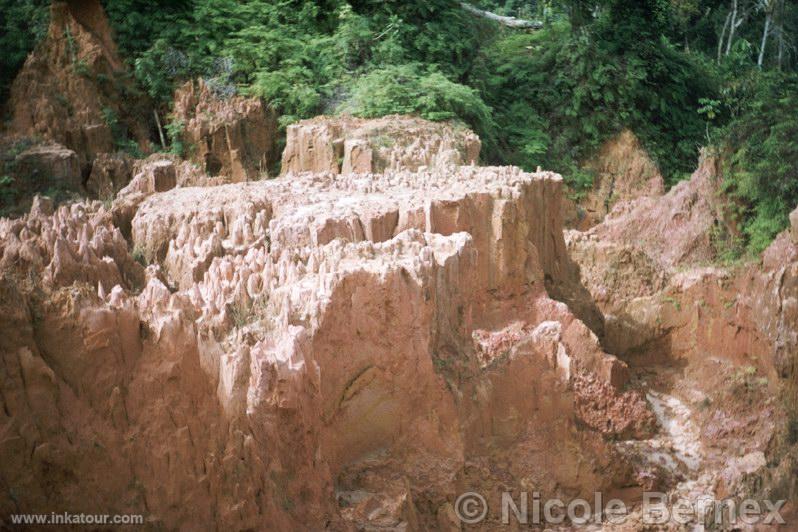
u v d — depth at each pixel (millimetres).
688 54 32500
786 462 14117
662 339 18516
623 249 20031
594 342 16297
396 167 20125
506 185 16859
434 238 13773
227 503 9477
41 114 22094
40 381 8758
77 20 24062
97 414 9109
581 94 28828
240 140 23375
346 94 24641
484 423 13141
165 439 9211
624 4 30406
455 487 12203
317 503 10516
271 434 10180
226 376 10062
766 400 16062
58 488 8688
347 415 11633
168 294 10398
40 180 20172
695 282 18312
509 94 29203
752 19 35344
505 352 14070
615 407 15898
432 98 23922
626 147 28578
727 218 22062
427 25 28094
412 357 12055
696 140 29781
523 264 16516
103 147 22656
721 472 14344
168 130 23453
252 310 11578
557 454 13328
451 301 13359
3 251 11352
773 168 21875
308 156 21438
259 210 15312
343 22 26750
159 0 25359
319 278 11719
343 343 11547
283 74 24328
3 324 8758
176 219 15008
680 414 16547
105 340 9227
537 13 34594
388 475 11680
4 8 24188
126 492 9016
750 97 26391
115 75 23750
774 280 16625
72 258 11273
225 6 25906
